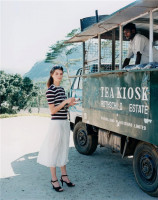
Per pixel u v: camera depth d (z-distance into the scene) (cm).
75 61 3459
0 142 835
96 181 470
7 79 4191
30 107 4372
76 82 740
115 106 468
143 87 385
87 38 682
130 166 561
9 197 403
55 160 415
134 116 409
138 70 388
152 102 365
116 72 462
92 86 562
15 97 4091
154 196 401
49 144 413
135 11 457
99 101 530
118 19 514
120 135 483
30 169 542
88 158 623
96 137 630
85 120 602
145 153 415
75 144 684
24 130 1090
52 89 411
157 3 410
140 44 520
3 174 511
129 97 422
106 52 674
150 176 402
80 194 412
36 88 4425
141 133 392
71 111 725
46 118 1577
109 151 690
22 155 662
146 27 596
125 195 409
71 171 526
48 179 481
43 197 402
